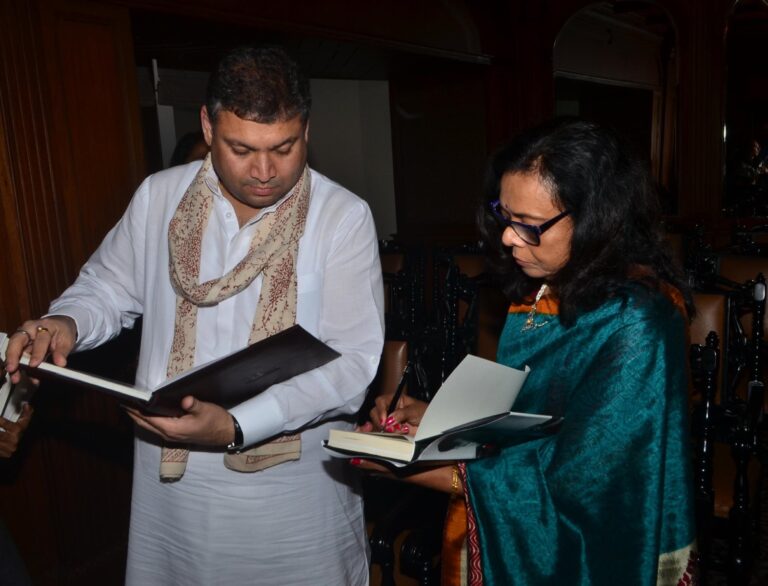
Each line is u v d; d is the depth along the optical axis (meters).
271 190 1.41
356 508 1.65
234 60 1.32
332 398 1.44
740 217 7.93
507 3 6.33
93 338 1.55
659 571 1.21
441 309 3.83
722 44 6.33
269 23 4.00
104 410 2.86
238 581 1.55
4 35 2.54
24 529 2.62
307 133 1.45
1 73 2.53
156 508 1.57
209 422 1.30
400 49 5.07
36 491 2.65
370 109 8.44
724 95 6.39
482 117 6.37
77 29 2.85
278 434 1.47
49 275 2.68
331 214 1.52
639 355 1.16
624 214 1.17
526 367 1.20
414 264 4.01
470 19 5.88
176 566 1.57
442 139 6.63
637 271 1.21
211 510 1.50
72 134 2.81
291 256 1.48
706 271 3.64
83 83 2.87
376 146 8.48
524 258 1.24
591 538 1.17
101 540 2.92
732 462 2.51
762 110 10.59
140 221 1.61
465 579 1.39
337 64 5.63
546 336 1.30
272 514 1.51
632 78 9.91
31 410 1.68
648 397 1.15
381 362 2.28
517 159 1.17
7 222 2.54
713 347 2.01
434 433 1.16
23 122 2.60
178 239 1.51
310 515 1.54
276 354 1.29
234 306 1.50
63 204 2.75
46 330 1.39
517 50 6.45
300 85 1.35
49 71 2.72
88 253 2.85
